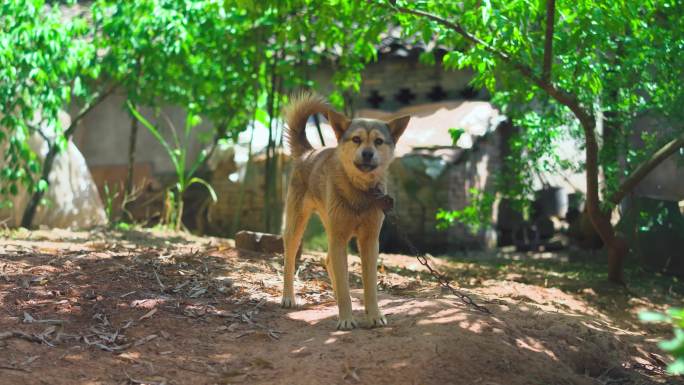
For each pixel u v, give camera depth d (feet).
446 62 10.94
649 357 8.61
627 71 12.13
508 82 11.29
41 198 14.99
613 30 10.43
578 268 15.42
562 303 11.26
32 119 14.16
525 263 16.01
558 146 15.52
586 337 8.43
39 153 15.57
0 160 15.06
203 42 15.87
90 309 7.94
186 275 9.69
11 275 8.86
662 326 11.15
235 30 15.65
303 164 8.76
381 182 7.84
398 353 6.89
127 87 16.28
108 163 22.26
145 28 14.93
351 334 7.49
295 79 16.46
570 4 10.55
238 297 9.04
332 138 18.37
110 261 9.93
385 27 11.71
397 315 8.14
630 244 15.42
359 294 9.73
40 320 7.48
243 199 20.49
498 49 10.60
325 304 9.03
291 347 7.24
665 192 16.39
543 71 10.93
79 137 22.44
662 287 13.97
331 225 7.81
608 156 14.23
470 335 7.40
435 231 18.16
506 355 7.15
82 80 16.07
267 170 16.43
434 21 11.10
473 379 6.66
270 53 16.87
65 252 10.57
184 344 7.30
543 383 6.88
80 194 16.15
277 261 11.58
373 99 20.42
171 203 17.44
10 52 13.24
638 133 16.03
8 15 14.02
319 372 6.57
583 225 15.71
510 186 17.76
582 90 12.29
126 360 6.76
